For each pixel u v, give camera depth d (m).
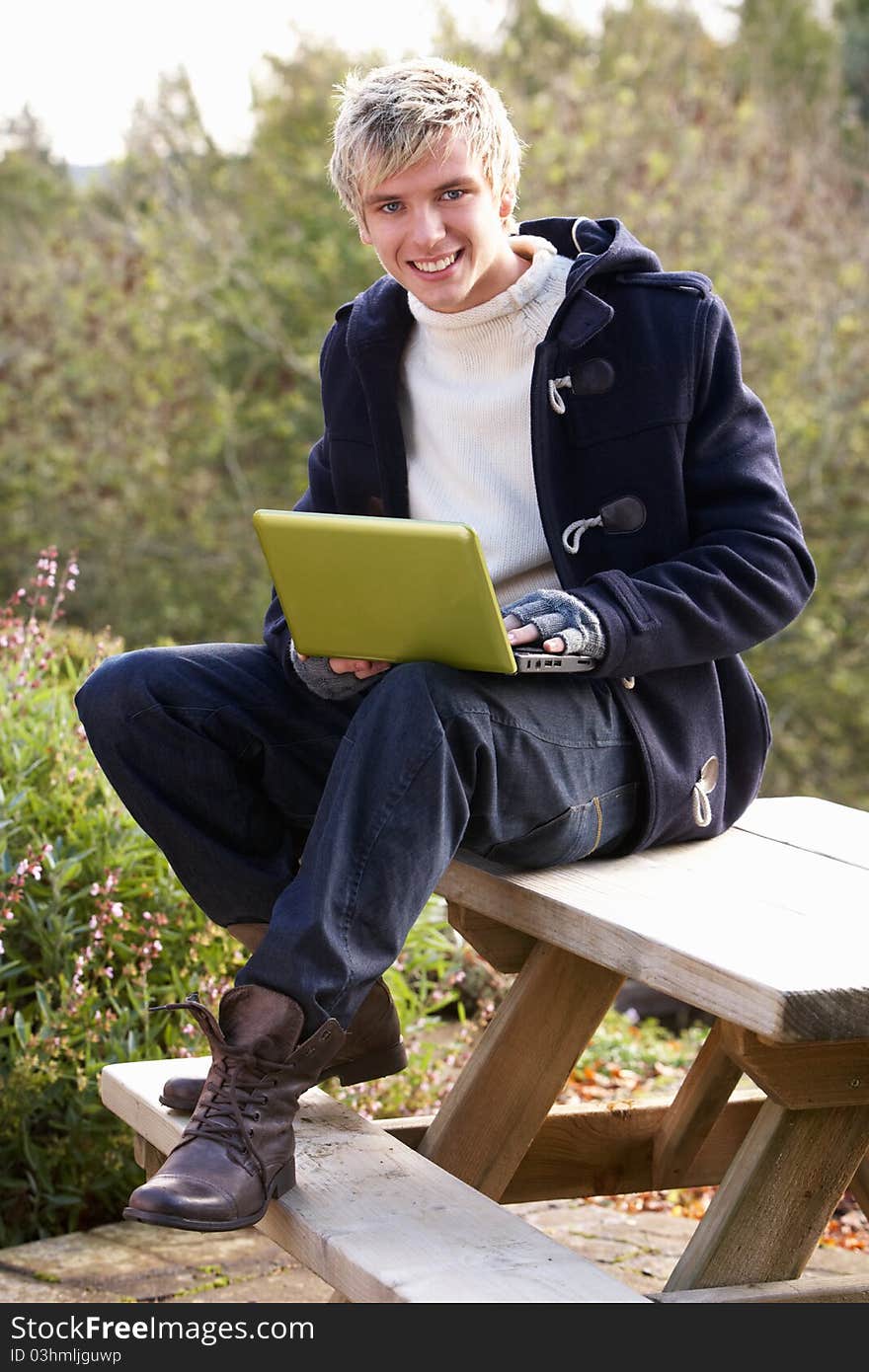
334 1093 3.10
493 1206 1.73
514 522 2.15
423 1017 3.34
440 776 1.76
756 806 2.48
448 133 1.98
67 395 10.70
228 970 3.03
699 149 9.48
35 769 3.01
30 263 10.84
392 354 2.20
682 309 2.05
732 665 2.20
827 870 2.03
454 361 2.15
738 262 9.12
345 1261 1.59
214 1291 2.43
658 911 1.80
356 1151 1.89
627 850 2.10
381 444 2.22
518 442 2.13
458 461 2.18
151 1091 2.08
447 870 2.14
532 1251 1.61
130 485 10.52
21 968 2.81
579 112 9.71
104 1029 2.77
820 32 11.33
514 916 1.96
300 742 2.13
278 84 10.45
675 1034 4.39
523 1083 2.09
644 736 2.01
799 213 9.79
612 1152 2.47
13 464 10.62
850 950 1.62
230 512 10.41
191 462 10.57
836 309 9.16
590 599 1.90
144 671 2.09
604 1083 3.69
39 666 3.50
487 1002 3.74
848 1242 2.99
